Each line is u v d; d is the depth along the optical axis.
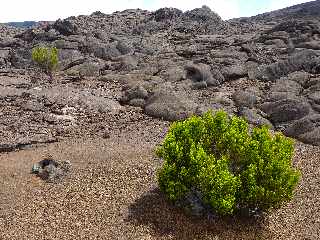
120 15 88.50
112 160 22.39
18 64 50.44
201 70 38.75
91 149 23.92
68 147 24.27
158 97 32.25
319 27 51.47
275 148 17.94
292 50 45.06
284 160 17.56
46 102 32.38
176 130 18.31
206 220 17.52
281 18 99.00
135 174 20.83
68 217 17.50
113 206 18.23
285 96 32.50
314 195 20.52
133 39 63.28
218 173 16.86
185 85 37.28
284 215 18.72
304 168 23.31
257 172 17.27
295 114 29.91
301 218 18.62
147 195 19.02
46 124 28.19
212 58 44.69
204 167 16.98
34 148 24.20
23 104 31.20
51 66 42.50
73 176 20.64
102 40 58.56
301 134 27.94
